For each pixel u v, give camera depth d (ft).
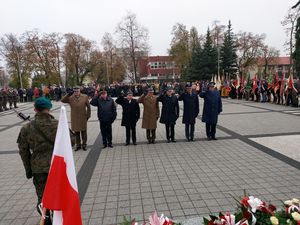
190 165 21.21
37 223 13.67
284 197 15.06
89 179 19.10
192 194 15.87
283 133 31.30
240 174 18.83
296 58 94.02
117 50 174.50
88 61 168.25
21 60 144.77
